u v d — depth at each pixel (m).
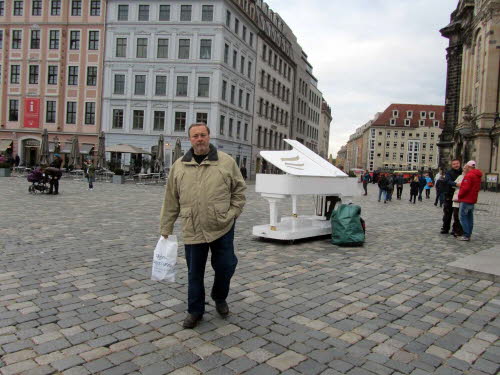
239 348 3.83
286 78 70.12
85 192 21.28
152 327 4.23
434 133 124.19
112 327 4.19
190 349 3.79
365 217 14.84
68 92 49.22
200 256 4.21
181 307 4.79
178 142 34.31
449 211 10.94
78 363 3.46
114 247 7.82
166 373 3.36
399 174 27.48
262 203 18.89
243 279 5.98
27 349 3.67
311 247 8.55
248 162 56.72
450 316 4.80
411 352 3.87
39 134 49.84
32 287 5.31
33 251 7.25
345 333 4.25
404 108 129.12
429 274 6.58
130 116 47.97
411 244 9.27
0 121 50.66
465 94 52.09
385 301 5.25
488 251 8.08
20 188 21.72
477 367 3.63
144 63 47.38
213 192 4.16
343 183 9.91
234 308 4.83
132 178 34.81
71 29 48.88
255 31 55.84
